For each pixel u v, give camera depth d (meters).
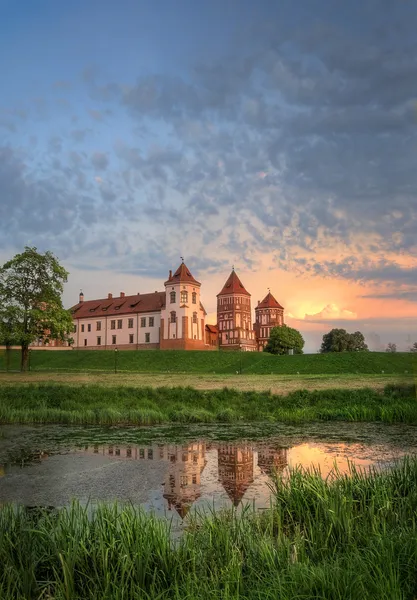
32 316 56.03
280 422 22.00
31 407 26.00
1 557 6.37
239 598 5.20
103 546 6.27
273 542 6.85
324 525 7.21
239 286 129.62
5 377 46.09
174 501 9.69
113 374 51.19
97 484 11.15
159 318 107.62
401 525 6.97
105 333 114.88
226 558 6.25
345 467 12.41
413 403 23.81
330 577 5.29
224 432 18.91
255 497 9.85
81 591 5.91
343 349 121.12
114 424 21.47
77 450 15.40
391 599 4.77
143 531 6.65
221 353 85.50
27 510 9.15
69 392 29.89
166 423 21.81
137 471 12.41
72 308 123.62
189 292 105.19
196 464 13.18
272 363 70.69
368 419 22.66
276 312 141.75
